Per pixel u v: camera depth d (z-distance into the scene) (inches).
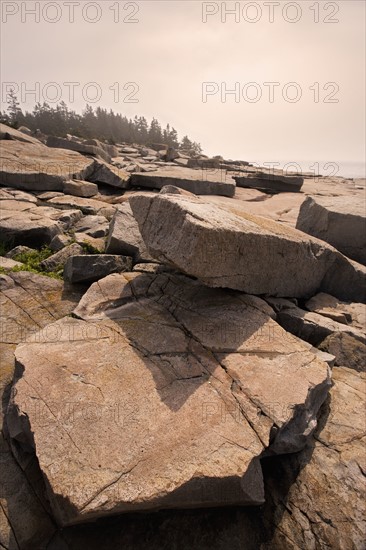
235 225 181.6
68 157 521.7
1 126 646.5
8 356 178.9
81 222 334.6
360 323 218.5
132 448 119.0
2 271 244.2
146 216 190.4
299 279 230.7
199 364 154.0
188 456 117.7
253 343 167.5
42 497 123.2
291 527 120.6
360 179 1095.0
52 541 113.3
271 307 205.6
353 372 182.4
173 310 187.9
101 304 192.4
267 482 132.8
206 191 498.0
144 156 1032.2
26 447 134.8
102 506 104.7
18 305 211.8
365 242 296.8
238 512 123.7
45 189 426.3
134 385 141.9
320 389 153.3
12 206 344.8
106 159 737.6
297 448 138.1
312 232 324.5
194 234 157.4
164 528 117.6
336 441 145.1
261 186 615.5
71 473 111.5
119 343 163.6
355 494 127.6
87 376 145.2
